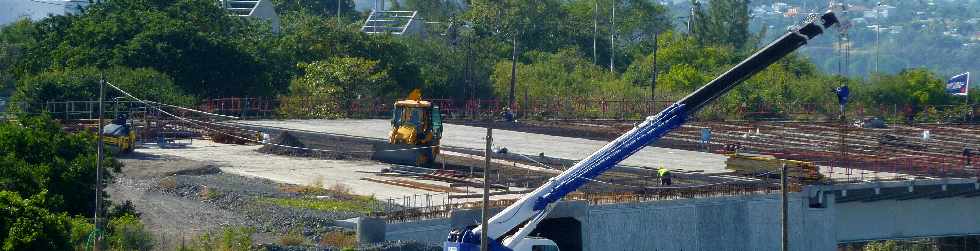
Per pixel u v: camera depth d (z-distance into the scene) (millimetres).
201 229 57406
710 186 71375
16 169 56562
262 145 96500
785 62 180875
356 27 149750
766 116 144750
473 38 171000
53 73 108750
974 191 81062
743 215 70875
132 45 117375
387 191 72188
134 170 75625
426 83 139375
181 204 64438
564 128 114688
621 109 138375
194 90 119688
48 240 46250
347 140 95438
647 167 85125
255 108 118875
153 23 120500
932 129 126812
